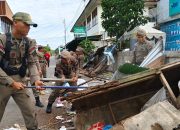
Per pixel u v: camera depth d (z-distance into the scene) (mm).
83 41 11742
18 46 2068
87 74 7039
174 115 1686
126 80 1942
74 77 3312
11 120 3166
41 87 2143
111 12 9047
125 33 8391
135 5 8914
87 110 2133
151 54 3691
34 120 2184
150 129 1677
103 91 1954
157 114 1707
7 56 2053
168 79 2082
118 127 1734
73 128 2721
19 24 2014
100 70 8000
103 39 12703
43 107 3820
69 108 3553
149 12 10047
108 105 2162
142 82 2004
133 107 2195
